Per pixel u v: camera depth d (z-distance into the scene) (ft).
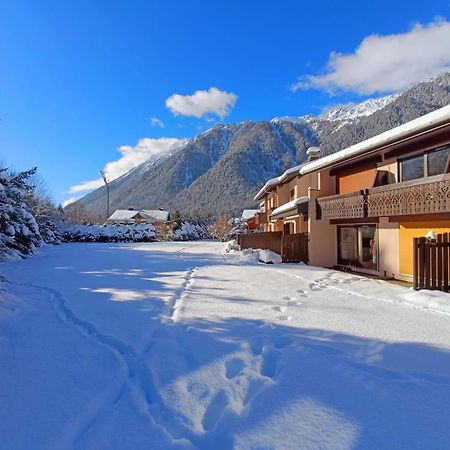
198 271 38.09
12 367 11.71
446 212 28.22
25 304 20.68
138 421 8.80
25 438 7.91
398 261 36.35
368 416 8.91
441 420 8.73
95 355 12.97
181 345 14.11
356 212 38.93
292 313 19.26
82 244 106.01
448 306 20.56
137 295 23.95
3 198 53.52
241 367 12.15
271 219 83.20
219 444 7.94
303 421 8.72
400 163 36.83
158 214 242.58
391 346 13.94
